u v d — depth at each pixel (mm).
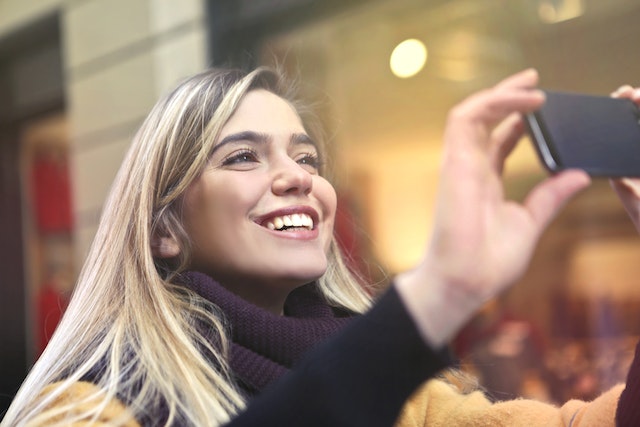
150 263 1403
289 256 1386
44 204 4785
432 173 3441
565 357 2975
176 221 1446
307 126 1778
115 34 4371
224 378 1319
